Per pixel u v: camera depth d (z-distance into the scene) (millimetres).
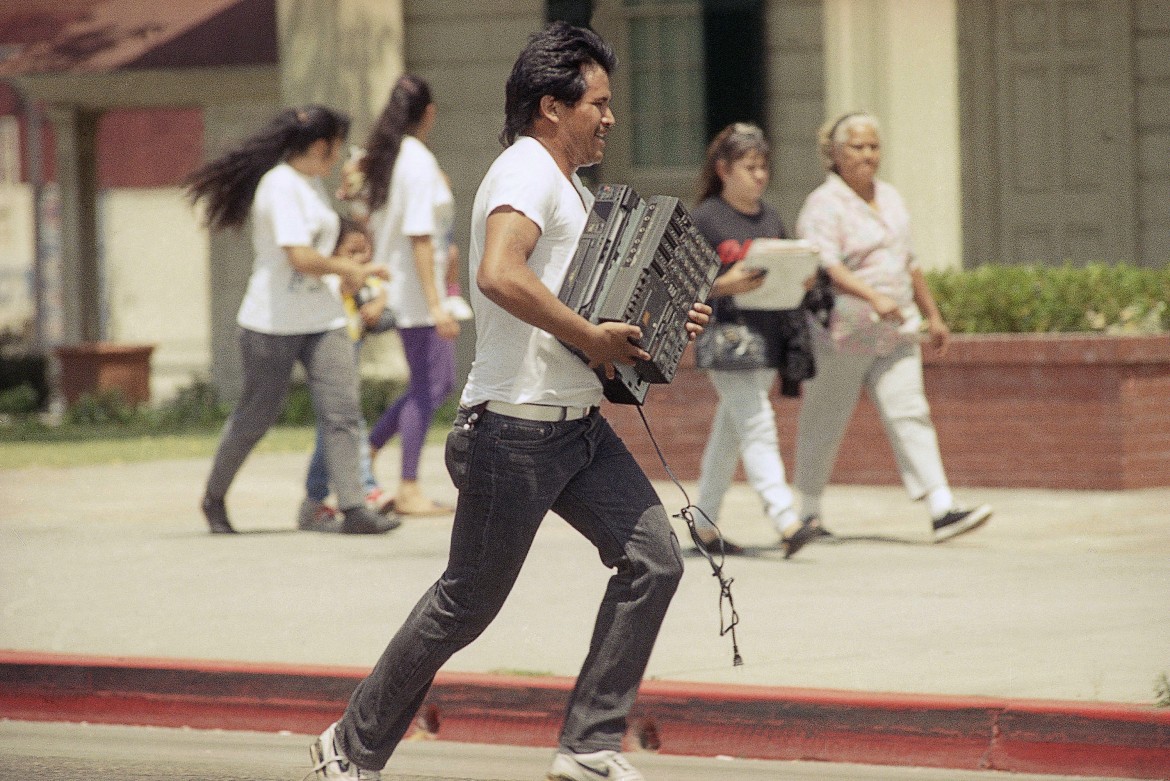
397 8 30094
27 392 39000
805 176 27766
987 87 27422
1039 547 14125
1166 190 26844
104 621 11609
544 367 7352
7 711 10289
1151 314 18125
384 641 10812
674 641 10602
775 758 8898
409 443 16828
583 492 7559
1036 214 27391
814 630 10836
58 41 37781
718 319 13578
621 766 7637
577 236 7391
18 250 68188
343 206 30297
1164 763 8273
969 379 17797
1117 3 26766
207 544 15234
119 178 53406
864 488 18438
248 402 15500
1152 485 17453
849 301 14070
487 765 8984
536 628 11125
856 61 25672
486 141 29938
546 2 29172
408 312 16422
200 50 36125
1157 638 10375
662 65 28594
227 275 38438
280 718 9773
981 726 8594
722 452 13969
